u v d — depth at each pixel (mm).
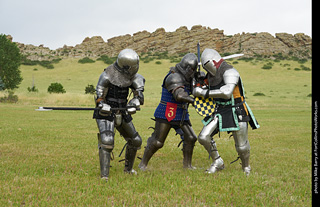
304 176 5773
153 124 15820
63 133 11555
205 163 7031
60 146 8664
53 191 4539
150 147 6156
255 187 4875
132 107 5508
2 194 4336
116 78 5363
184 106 6012
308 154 8172
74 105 31453
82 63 166375
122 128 5711
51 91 60031
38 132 11641
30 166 6094
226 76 5504
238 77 5582
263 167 6551
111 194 4496
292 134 12570
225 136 11844
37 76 125875
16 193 4406
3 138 9891
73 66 157750
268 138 11352
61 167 6047
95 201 4152
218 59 5645
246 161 5891
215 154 5984
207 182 5148
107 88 5430
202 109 5855
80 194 4453
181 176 5578
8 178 5215
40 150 8031
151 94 71625
